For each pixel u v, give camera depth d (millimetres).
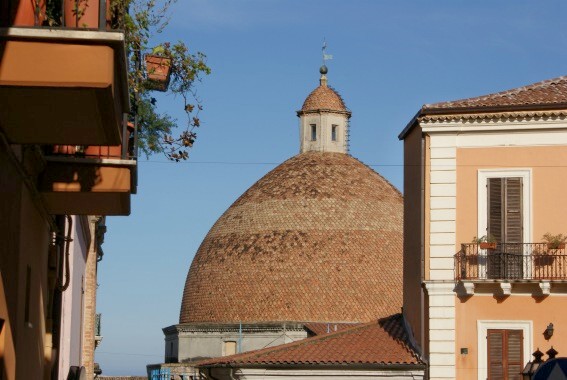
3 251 19656
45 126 19688
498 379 49219
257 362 54000
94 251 63656
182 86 29688
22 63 17703
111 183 24781
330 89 133375
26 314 24297
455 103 51250
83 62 17828
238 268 120562
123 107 21125
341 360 53031
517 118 49844
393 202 124250
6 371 20516
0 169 19078
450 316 49969
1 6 18375
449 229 50438
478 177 50344
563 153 49719
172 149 29797
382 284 117812
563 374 23562
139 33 27547
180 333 122875
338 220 120750
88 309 62531
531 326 49031
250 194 125688
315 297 117062
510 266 49188
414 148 54156
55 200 25484
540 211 49656
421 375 51781
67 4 21312
